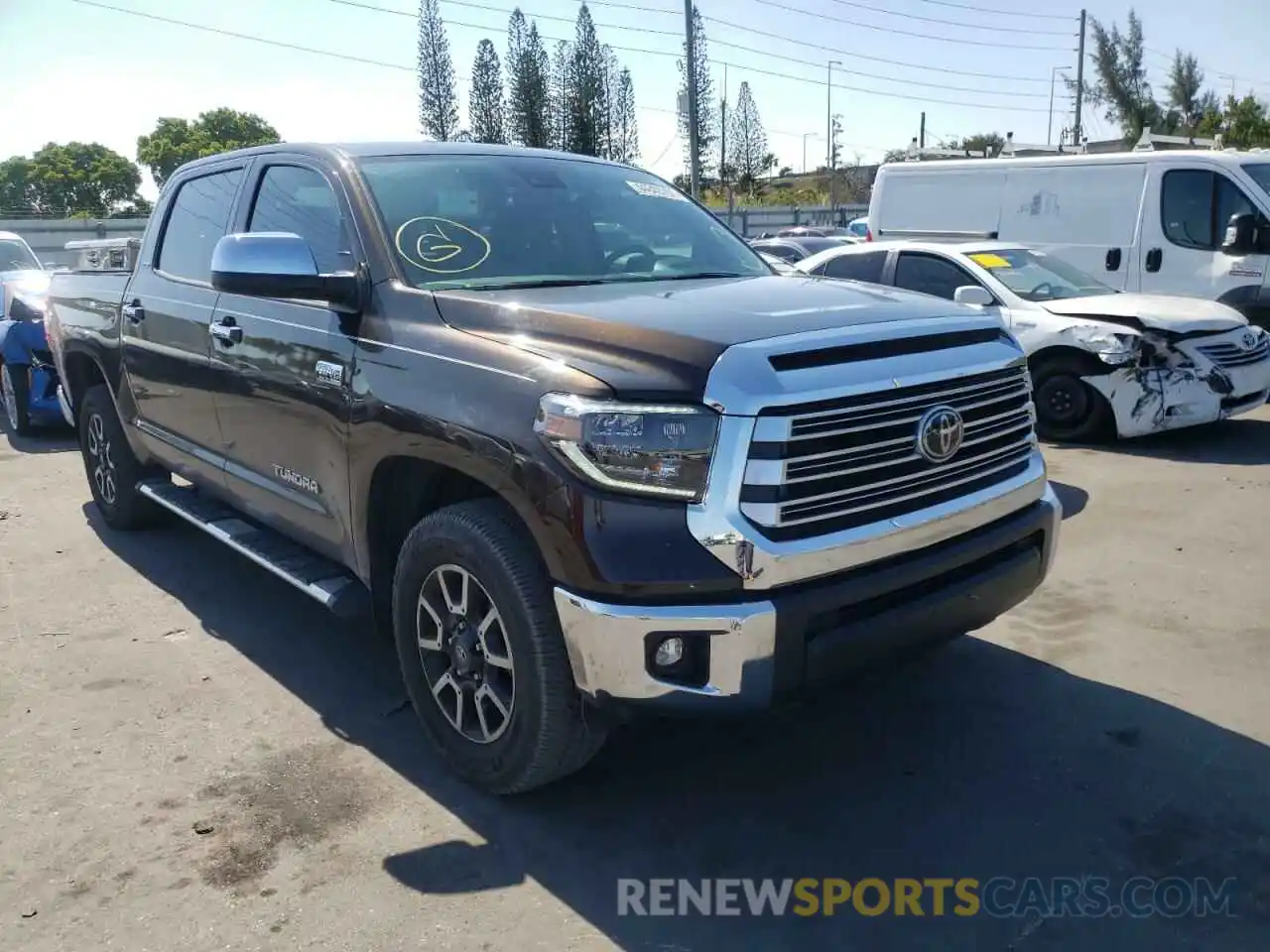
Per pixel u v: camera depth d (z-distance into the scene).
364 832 3.18
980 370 3.21
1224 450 8.05
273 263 3.50
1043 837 3.12
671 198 4.71
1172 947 2.66
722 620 2.72
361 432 3.47
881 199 13.47
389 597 3.76
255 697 4.08
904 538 2.98
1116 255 11.42
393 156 4.11
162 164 78.75
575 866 3.02
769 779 3.46
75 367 6.17
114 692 4.13
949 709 3.89
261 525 4.77
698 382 2.73
